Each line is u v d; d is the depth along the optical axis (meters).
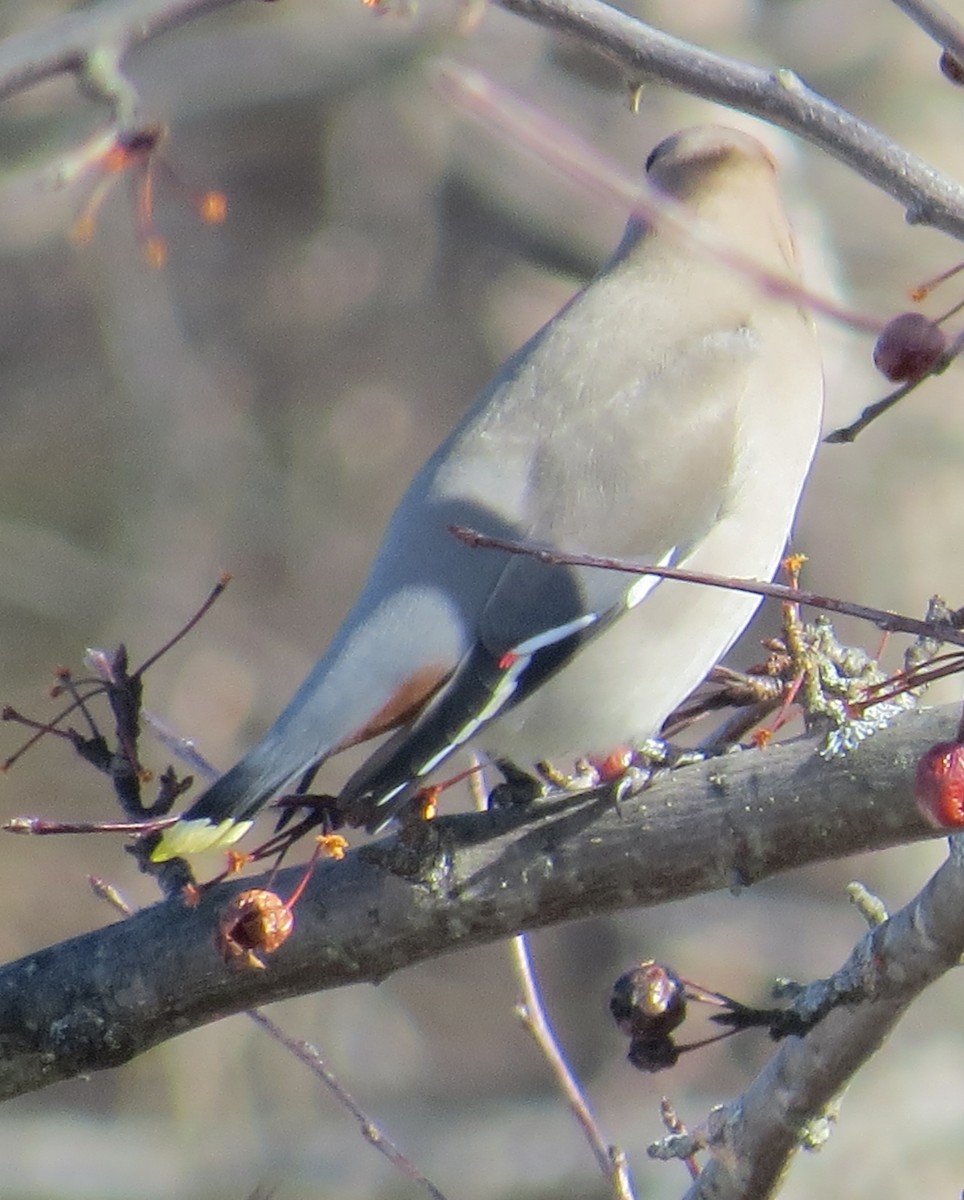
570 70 17.16
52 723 5.61
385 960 5.43
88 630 17.59
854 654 5.39
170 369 18.30
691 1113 14.80
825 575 15.05
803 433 7.11
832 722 5.23
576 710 6.46
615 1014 5.24
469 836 5.42
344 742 6.04
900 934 5.20
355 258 18.56
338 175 18.59
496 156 18.36
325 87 18.06
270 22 18.30
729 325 7.07
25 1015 5.53
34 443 18.38
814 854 5.21
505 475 6.71
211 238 18.66
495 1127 15.06
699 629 6.71
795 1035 5.32
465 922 5.39
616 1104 15.03
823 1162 13.58
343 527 18.08
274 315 18.58
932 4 4.15
